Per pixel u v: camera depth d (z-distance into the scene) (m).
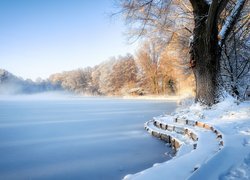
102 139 9.61
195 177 3.02
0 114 19.48
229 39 14.30
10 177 5.77
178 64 25.39
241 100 12.43
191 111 11.45
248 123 7.47
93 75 85.69
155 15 14.65
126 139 9.54
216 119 8.96
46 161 6.92
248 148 4.35
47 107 27.59
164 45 17.70
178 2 15.91
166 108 22.80
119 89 68.94
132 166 6.33
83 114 19.06
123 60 69.88
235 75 14.19
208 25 11.17
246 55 15.40
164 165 3.98
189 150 5.91
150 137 9.84
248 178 2.98
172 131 9.48
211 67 11.70
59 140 9.58
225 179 2.97
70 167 6.38
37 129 12.20
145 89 58.16
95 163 6.62
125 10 13.48
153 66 53.59
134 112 19.91
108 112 20.41
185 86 29.62
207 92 11.65
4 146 8.73
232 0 14.00
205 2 11.87
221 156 3.83
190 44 12.33
